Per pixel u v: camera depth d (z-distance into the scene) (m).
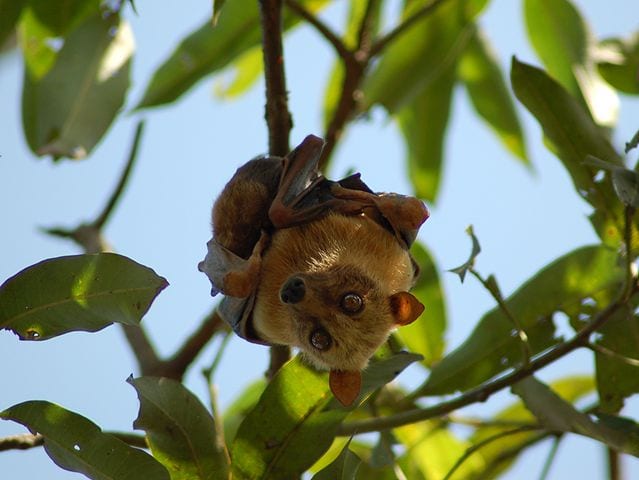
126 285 7.95
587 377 13.16
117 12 11.92
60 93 11.58
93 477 7.96
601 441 9.02
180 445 8.58
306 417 8.78
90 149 11.47
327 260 9.38
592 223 10.17
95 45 11.78
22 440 8.85
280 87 9.92
